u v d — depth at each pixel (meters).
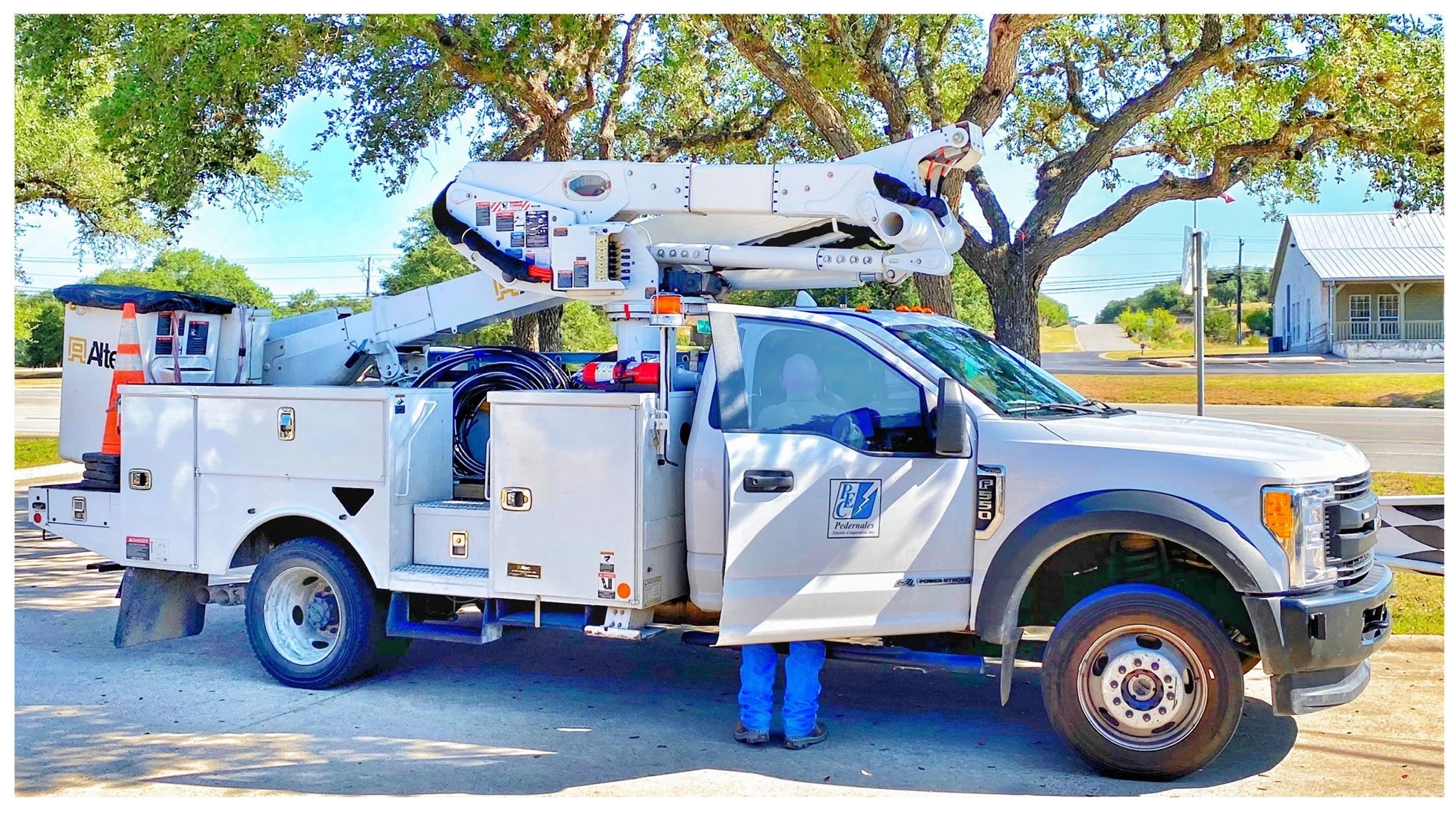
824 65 12.22
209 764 5.51
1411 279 44.62
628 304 7.44
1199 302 9.44
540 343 14.63
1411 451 18.94
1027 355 11.76
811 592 5.45
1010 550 5.32
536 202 7.59
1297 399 29.53
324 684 6.86
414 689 6.94
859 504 5.48
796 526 5.43
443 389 6.99
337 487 6.71
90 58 15.62
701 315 6.18
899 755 5.63
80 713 6.40
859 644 5.80
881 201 7.05
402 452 6.62
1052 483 5.30
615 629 5.89
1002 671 5.34
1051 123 14.81
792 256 7.25
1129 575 5.72
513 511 6.07
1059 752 5.70
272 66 12.83
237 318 8.28
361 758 5.60
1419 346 43.25
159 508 7.27
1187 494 5.11
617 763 5.51
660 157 16.16
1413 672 6.87
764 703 5.77
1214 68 13.09
